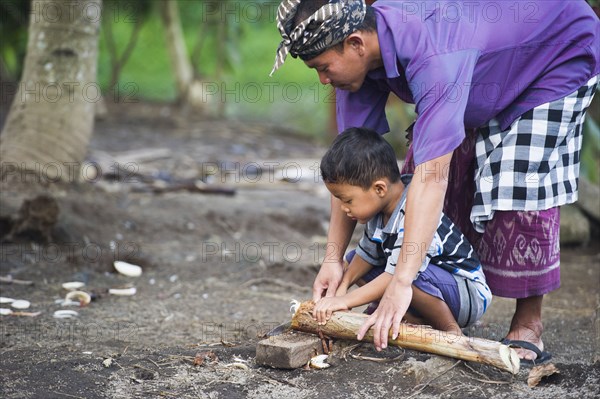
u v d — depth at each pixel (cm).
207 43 1855
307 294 572
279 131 1450
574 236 707
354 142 372
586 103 392
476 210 396
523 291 399
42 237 641
